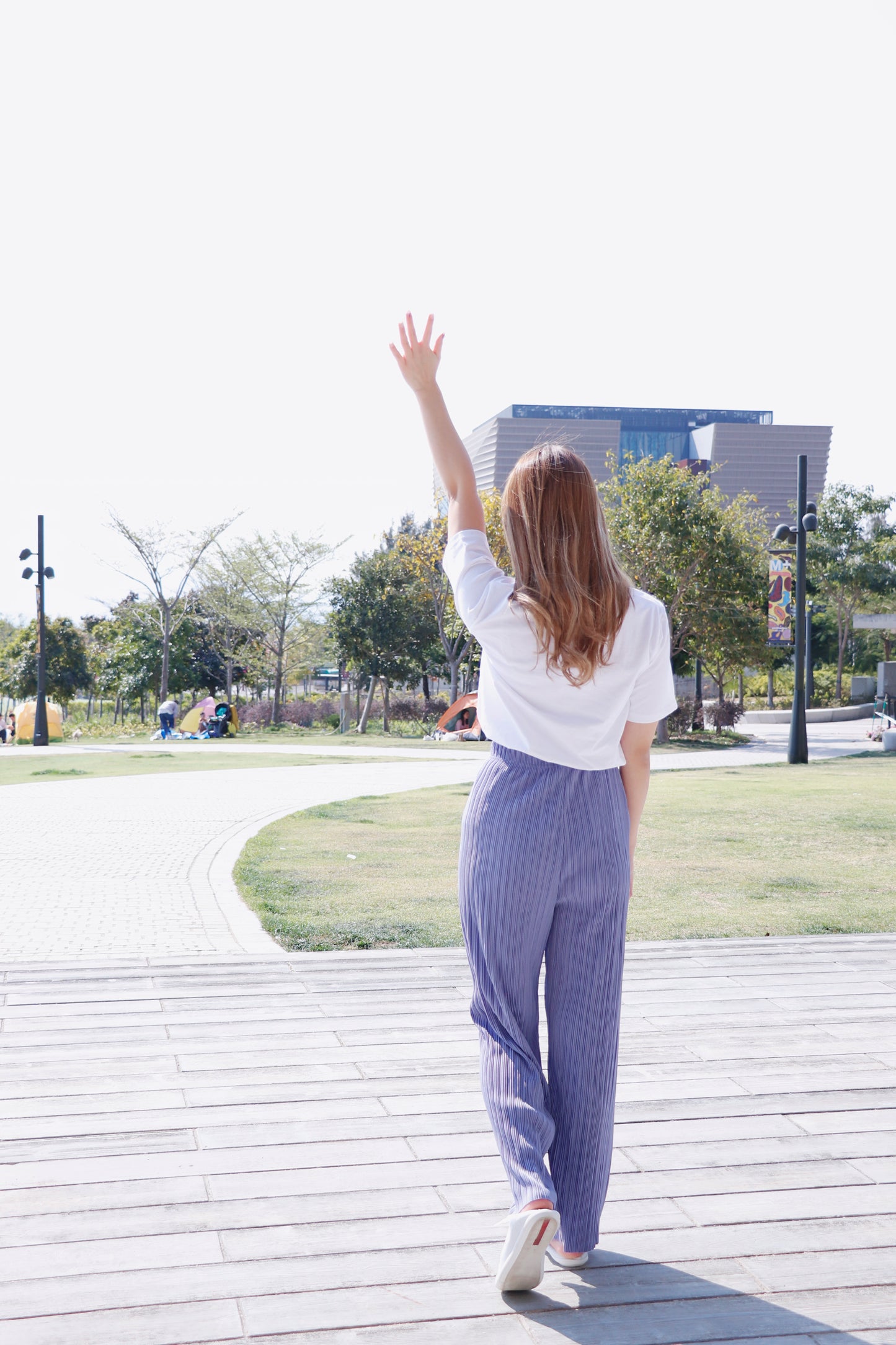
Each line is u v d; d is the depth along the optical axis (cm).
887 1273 205
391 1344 179
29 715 3186
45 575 2691
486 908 184
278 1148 257
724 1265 207
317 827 1055
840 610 4606
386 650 3497
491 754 188
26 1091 291
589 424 11994
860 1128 273
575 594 174
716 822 1052
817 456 12925
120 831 1049
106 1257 206
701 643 2683
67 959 444
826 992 398
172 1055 322
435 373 196
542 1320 187
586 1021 190
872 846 895
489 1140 263
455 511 196
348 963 433
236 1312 188
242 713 4088
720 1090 298
